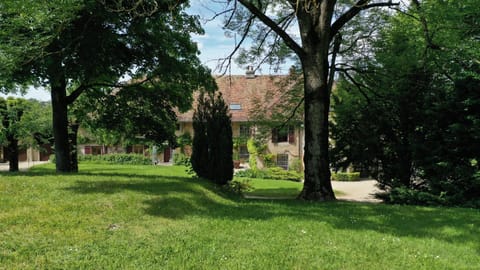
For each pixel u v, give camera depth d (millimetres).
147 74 15891
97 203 7355
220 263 4875
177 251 5266
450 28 12086
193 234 6117
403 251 5645
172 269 4625
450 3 11891
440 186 12430
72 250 5027
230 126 12430
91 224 6164
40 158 46938
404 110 13922
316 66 11625
